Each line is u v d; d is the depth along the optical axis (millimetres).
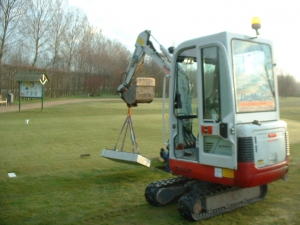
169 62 6895
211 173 4957
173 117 5680
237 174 4629
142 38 7512
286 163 5238
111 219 5199
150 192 5664
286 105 35281
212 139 4965
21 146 11008
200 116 5066
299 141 12859
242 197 5672
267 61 5410
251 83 5043
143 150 10766
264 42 5359
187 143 5879
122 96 7266
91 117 20453
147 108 28047
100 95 50562
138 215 5352
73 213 5434
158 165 8773
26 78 22547
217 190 5250
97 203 5902
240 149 4621
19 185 6902
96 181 7273
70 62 49438
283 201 5992
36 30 41281
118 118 20062
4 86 30859
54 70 40188
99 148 10914
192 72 5996
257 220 5133
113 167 8492
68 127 15719
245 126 4656
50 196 6250
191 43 5285
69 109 24812
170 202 5902
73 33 49812
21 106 26797
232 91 4688
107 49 56375
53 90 40188
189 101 5973
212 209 5195
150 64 39844
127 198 6176
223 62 4793
